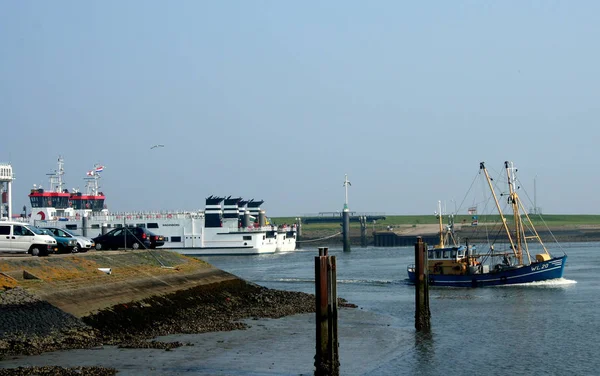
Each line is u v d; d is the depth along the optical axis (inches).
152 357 1815.9
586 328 2476.6
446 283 4077.3
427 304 2484.0
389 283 4330.7
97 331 2009.1
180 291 2709.2
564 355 2027.6
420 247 2468.0
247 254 7593.5
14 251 2620.6
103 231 6884.8
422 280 2459.4
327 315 1665.8
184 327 2274.9
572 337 2305.6
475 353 2050.9
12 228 2632.9
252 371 1753.2
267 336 2203.5
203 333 2203.5
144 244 3427.7
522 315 2800.2
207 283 3019.2
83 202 7613.2
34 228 2765.7
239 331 2274.9
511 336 2324.1
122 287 2432.3
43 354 1753.2
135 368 1697.8
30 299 1975.9
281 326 2406.5
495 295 3531.0
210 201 7539.4
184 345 1993.1
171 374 1672.0
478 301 3292.3
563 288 3769.7
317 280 1663.4
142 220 7381.9
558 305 3085.6
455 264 4111.7
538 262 3981.3
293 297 3245.6
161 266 3002.0
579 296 3400.6
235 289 3154.5
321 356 1664.6
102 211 7431.1
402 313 2871.6
